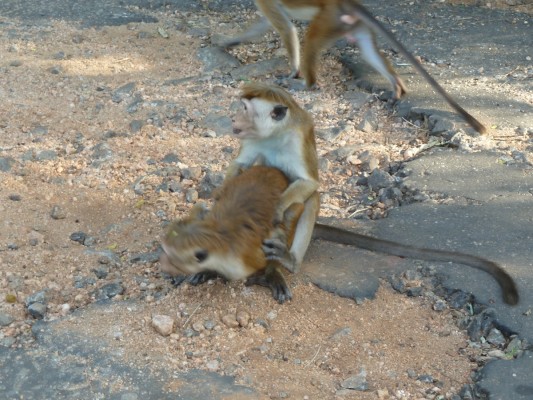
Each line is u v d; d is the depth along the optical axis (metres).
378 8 5.05
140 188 3.93
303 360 3.42
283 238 3.51
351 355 3.43
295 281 3.59
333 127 4.24
